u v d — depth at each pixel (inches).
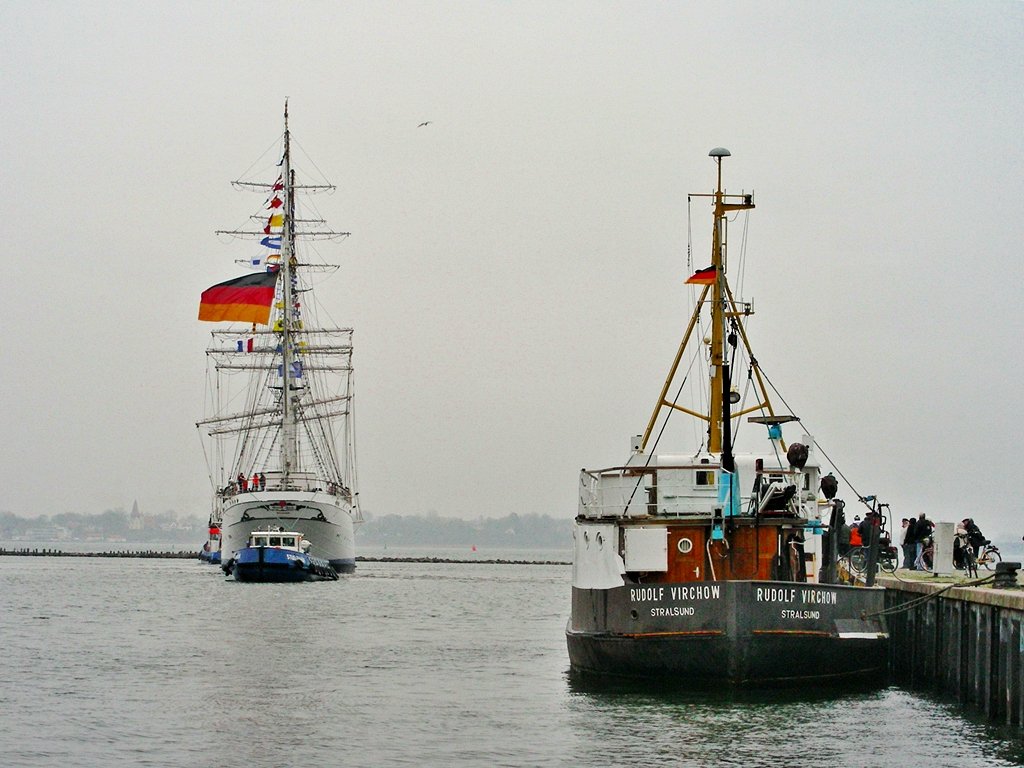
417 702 2415.1
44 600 5393.7
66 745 2026.3
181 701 2438.5
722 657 2191.2
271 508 7377.0
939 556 2817.4
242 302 6993.1
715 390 2760.8
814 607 2234.3
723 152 2763.3
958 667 2174.0
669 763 1849.2
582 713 2192.4
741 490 2472.9
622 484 2488.9
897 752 1887.3
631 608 2273.6
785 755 1881.2
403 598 5797.2
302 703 2413.9
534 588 7116.1
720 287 2758.4
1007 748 1904.5
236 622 4249.5
